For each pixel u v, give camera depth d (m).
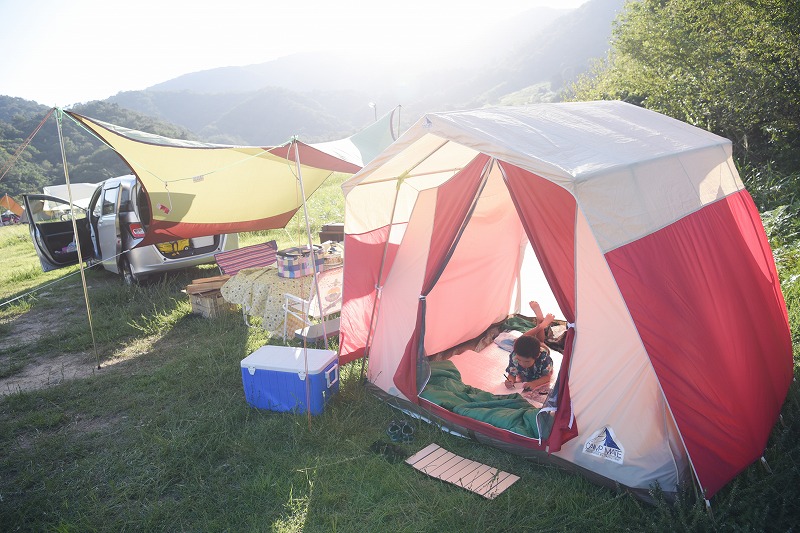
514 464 3.99
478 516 3.41
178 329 7.23
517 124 4.27
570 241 3.80
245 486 3.81
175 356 6.34
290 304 6.49
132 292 8.81
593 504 3.46
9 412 5.24
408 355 4.79
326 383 4.84
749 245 4.73
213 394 5.29
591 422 3.69
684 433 3.24
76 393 5.54
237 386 5.38
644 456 3.50
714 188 4.70
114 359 6.45
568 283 3.77
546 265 3.80
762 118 10.11
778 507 3.14
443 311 5.76
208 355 6.16
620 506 3.42
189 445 4.36
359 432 4.49
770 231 7.44
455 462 4.03
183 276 9.87
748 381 3.68
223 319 7.30
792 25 9.90
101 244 9.88
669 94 11.82
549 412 3.87
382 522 3.46
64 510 3.73
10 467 4.31
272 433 4.48
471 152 4.96
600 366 3.65
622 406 3.57
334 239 9.89
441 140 4.47
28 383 5.96
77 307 8.80
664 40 12.97
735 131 10.70
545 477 3.81
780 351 4.32
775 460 3.53
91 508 3.72
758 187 9.12
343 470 3.98
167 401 5.21
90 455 4.39
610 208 3.51
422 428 4.55
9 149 51.00
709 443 3.29
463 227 4.84
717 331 3.63
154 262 8.81
